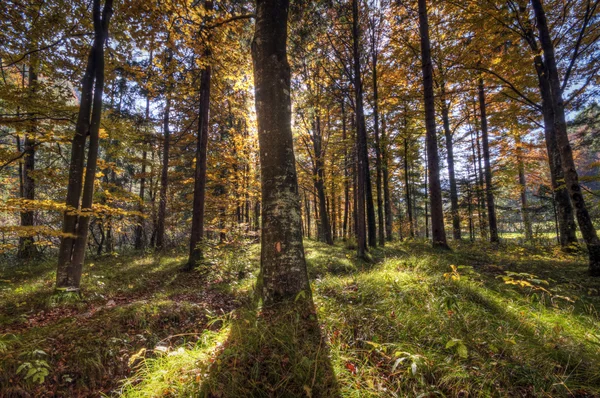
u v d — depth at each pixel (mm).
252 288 6582
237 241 9727
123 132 9430
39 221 11453
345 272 7738
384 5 11453
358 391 2375
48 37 8047
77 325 4410
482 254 9211
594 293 4961
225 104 15445
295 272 4070
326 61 12312
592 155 24047
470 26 10102
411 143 19547
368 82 15102
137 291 7047
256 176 16938
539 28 7402
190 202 18000
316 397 2375
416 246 11625
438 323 3275
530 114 14328
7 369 3193
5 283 7758
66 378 3391
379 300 4090
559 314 3713
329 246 15359
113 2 7695
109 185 10836
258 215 20188
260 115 4387
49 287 6844
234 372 2588
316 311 3719
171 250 14539
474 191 15805
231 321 3525
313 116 14406
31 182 11578
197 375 2588
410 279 4695
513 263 7574
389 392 2395
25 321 4762
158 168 18078
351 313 3686
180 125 16672
